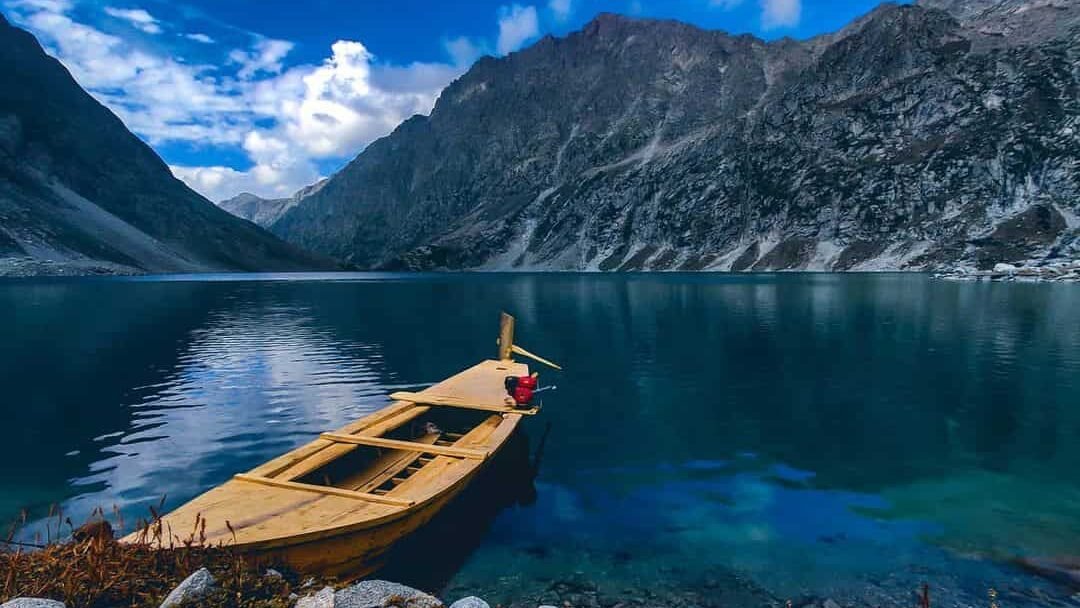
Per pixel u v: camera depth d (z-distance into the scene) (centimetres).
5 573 701
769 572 998
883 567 1011
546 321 5166
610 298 8169
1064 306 5775
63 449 1645
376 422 1466
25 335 4084
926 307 5953
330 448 1234
